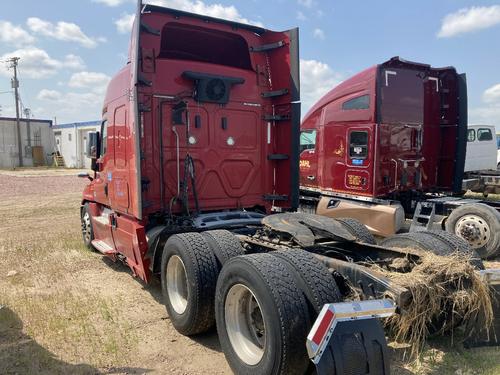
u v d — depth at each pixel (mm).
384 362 2965
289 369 3107
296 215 5090
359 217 9102
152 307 5312
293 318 3109
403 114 9273
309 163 10555
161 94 5629
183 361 4016
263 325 3494
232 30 6141
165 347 4289
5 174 32188
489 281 3740
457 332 4160
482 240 7594
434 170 10055
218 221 5477
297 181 6293
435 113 9906
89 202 7902
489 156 16219
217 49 6645
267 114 6457
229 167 6172
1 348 4227
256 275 3320
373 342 2953
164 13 5652
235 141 6191
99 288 5980
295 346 3094
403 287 3234
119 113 5816
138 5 4930
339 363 2807
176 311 4539
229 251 4336
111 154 6227
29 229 10438
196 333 4445
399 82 9195
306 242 4320
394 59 8867
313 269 3357
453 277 3625
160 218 5695
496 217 7480
